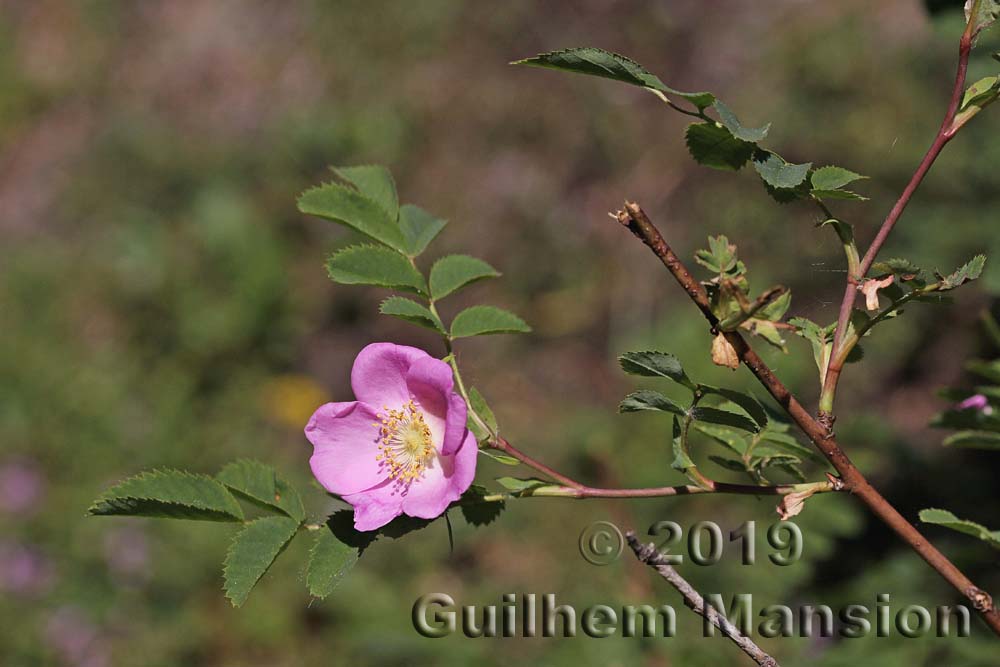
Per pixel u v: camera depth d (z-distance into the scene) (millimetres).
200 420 9500
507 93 10914
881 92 8562
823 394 2396
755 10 10297
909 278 2311
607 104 10438
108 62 13258
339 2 12148
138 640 7797
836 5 9672
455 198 10562
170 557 8062
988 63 3871
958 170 7211
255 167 11297
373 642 5156
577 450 5938
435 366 2422
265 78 12188
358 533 2486
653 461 5395
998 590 4152
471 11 11430
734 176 9250
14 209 11945
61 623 7953
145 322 10250
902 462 5277
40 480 8891
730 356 2264
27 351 9836
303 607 7547
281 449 9305
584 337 9445
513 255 10086
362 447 2525
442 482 2453
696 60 10391
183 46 12953
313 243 10695
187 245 10703
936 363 7254
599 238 9891
